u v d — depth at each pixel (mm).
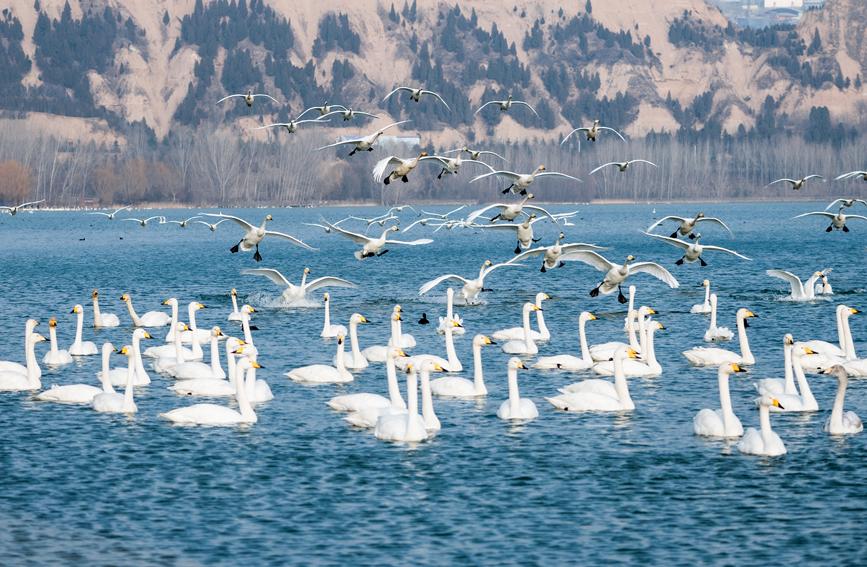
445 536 24094
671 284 45500
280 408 35125
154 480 27812
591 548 23391
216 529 24578
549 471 28312
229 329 54625
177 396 36906
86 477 28078
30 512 25688
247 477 28000
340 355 39875
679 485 27172
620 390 34812
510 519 25062
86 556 23156
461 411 34719
